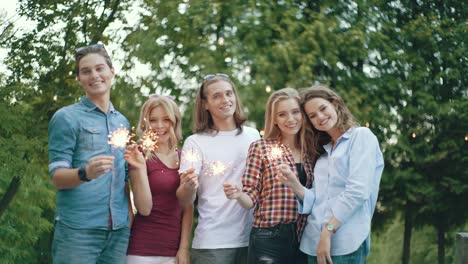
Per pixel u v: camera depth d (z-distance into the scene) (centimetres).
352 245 480
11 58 1380
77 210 461
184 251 522
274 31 1353
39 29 1401
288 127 512
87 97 480
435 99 1518
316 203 498
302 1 1405
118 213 475
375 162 491
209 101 527
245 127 545
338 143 499
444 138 1510
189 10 1347
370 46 1417
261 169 513
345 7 1445
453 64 1520
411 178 1474
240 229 519
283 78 1293
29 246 2067
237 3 1337
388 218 1603
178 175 522
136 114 1358
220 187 521
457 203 1552
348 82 1378
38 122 1354
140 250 511
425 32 1494
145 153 519
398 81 1438
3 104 1272
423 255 1994
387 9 1545
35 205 1731
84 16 1419
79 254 459
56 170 452
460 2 1602
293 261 512
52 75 1402
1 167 1247
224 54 1309
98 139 471
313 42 1305
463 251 532
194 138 531
